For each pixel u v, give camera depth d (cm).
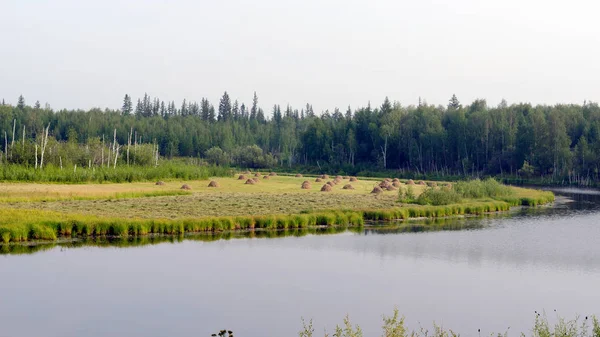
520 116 12862
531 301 2688
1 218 3834
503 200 6494
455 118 12775
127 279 2898
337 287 2850
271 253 3575
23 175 7125
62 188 6309
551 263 3456
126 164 9281
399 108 14700
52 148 8806
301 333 2048
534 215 5575
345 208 5238
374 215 5072
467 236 4309
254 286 2831
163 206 5066
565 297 2761
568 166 10738
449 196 6006
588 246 3956
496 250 3800
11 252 3403
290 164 15150
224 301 2583
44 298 2573
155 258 3356
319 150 15012
